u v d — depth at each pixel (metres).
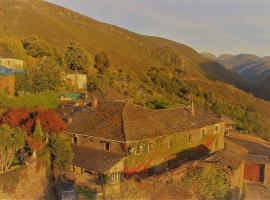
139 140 49.75
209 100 137.00
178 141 57.16
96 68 129.62
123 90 106.88
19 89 64.50
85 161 47.56
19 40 113.44
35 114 47.78
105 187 43.91
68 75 95.94
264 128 122.44
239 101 170.88
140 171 50.31
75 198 42.41
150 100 100.81
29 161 41.41
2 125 42.91
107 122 52.56
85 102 71.00
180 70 197.12
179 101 122.94
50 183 43.78
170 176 38.41
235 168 45.31
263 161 61.97
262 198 53.34
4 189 36.84
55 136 46.31
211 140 65.69
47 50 114.44
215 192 39.91
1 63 81.06
